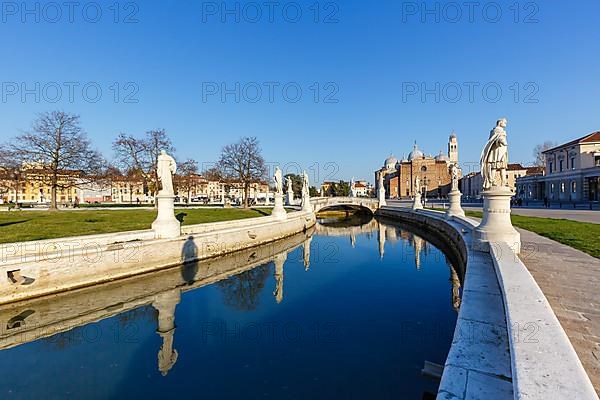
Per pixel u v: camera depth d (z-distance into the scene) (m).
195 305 11.79
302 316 10.43
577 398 2.09
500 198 9.20
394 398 5.98
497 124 9.63
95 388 6.45
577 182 57.47
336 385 6.42
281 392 6.23
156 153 41.06
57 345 8.55
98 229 17.77
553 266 7.38
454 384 3.17
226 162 47.06
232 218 27.73
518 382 2.30
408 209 44.75
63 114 34.44
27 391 6.39
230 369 7.17
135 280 13.78
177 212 34.28
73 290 11.68
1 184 35.22
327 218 60.47
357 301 11.84
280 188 27.94
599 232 13.48
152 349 8.27
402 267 17.73
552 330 3.09
